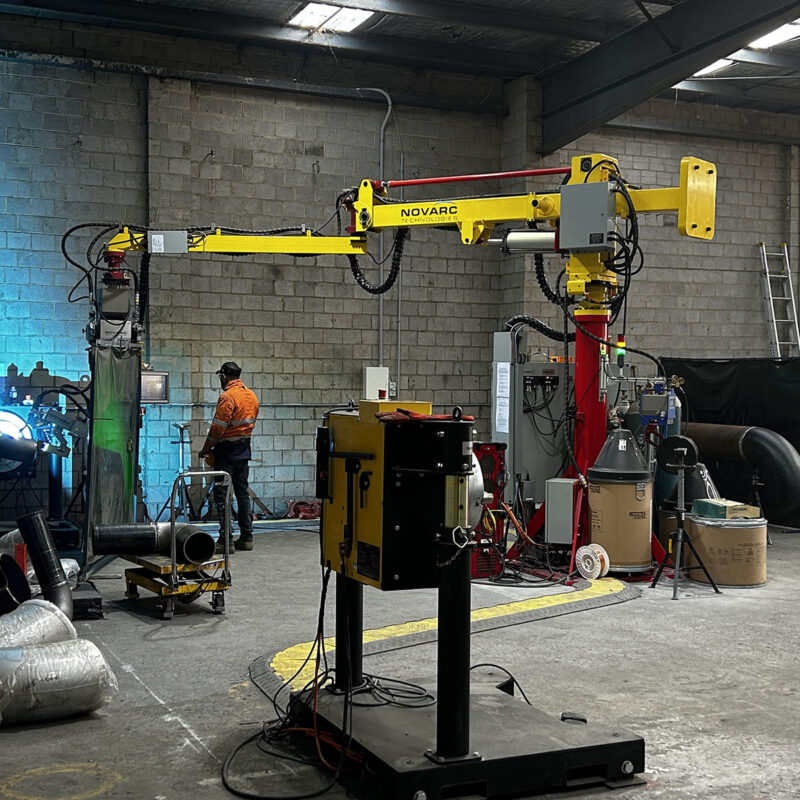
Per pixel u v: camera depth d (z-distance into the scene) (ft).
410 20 35.24
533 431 28.60
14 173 33.96
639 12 34.86
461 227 26.35
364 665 17.53
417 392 40.14
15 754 13.29
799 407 35.17
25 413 34.30
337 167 38.37
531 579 25.67
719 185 44.09
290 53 37.68
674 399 28.53
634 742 12.63
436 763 11.62
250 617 21.26
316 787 12.24
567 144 40.83
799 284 45.47
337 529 13.61
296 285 37.88
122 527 21.61
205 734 14.08
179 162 35.83
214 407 36.73
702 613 22.22
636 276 42.65
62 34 34.35
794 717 15.19
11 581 20.51
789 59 37.65
